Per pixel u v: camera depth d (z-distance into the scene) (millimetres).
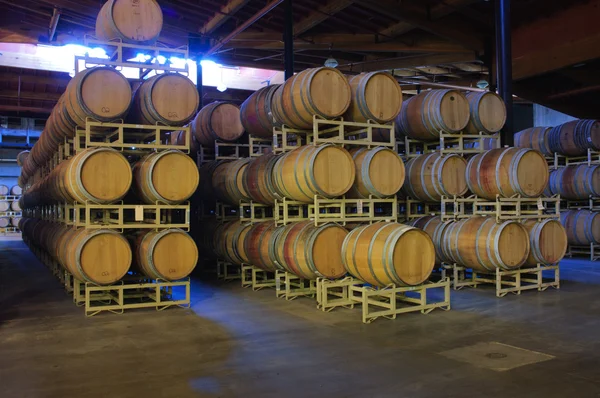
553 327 7602
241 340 7031
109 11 9930
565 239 10953
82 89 9031
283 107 9945
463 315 8438
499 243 9984
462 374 5523
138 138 10773
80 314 8898
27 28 20312
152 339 7152
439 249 11094
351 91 9867
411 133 12062
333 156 9195
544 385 5172
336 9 16547
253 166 11250
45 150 14930
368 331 7430
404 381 5324
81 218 11352
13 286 12336
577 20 14922
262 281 11633
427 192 11422
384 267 7996
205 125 13828
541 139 18797
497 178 10570
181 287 11641
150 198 9445
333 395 4977
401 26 18375
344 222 9406
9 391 5203
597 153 17391
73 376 5637
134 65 9852
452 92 11453
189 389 5195
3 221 36844
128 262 8977
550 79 20734
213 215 14352
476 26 17984
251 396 4984
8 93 27094
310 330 7527
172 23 18859
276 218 10594
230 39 18250
